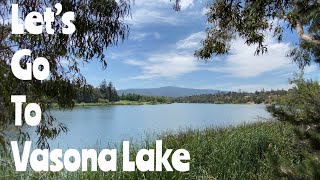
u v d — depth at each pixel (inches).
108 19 213.5
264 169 267.6
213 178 258.2
